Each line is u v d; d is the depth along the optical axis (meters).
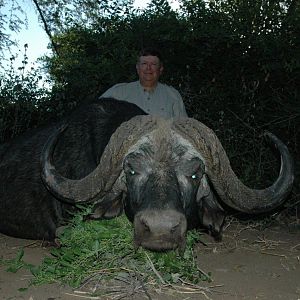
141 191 1.67
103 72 3.44
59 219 2.18
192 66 3.46
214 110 3.29
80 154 2.12
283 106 3.23
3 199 2.36
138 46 3.53
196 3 3.45
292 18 3.20
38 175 2.28
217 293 1.67
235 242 2.35
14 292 1.64
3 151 2.49
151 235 1.51
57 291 1.65
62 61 3.95
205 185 1.85
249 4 3.32
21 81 3.84
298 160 3.14
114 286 1.67
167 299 1.60
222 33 3.26
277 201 1.79
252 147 3.12
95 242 1.72
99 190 1.77
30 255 2.09
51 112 3.87
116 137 1.73
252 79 3.33
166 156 1.68
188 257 1.70
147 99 2.66
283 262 2.07
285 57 3.18
